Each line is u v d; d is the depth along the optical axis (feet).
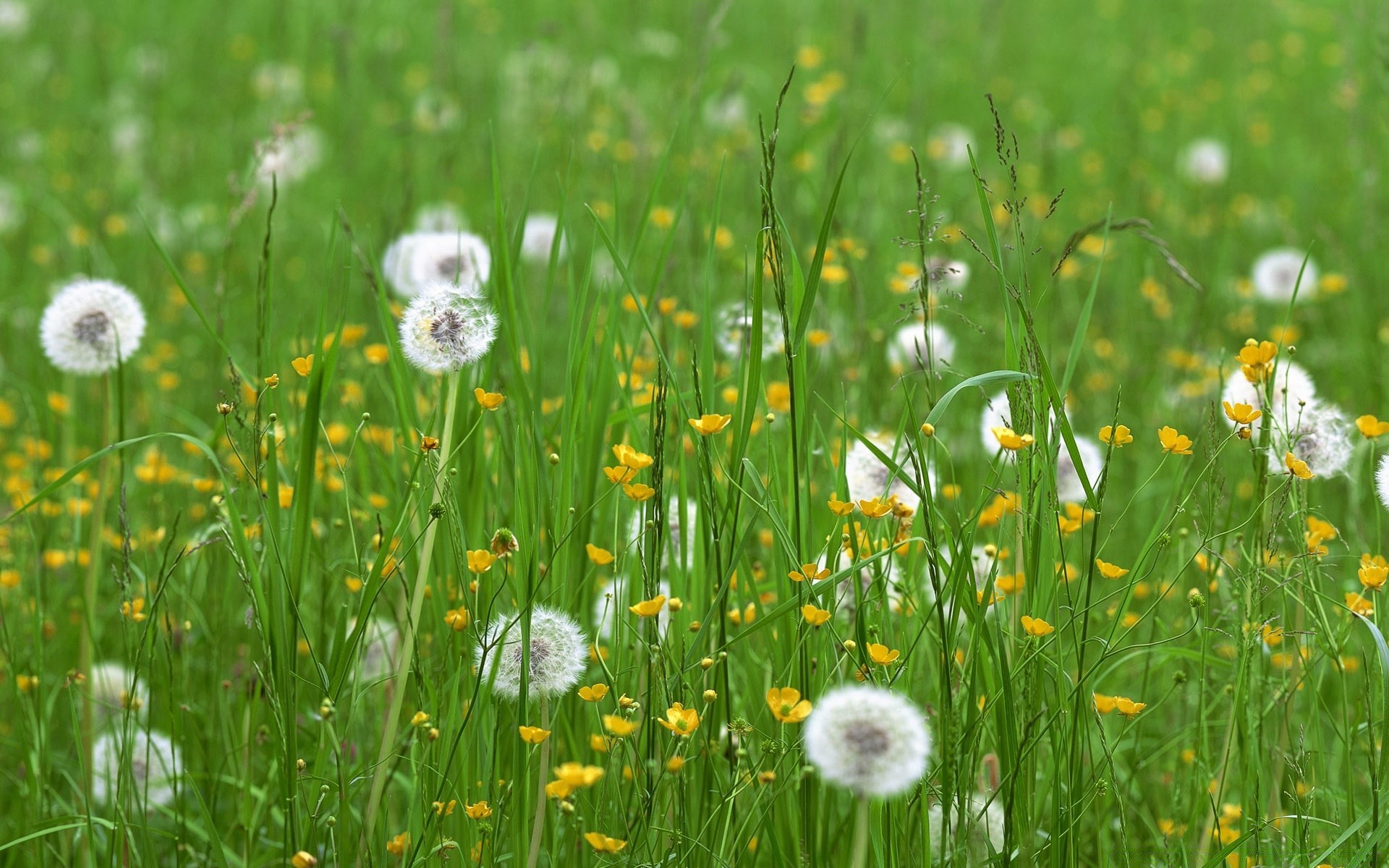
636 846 7.07
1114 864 7.36
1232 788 7.53
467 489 7.41
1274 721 7.55
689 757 7.19
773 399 7.75
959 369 8.65
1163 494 8.45
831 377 8.16
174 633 7.79
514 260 7.44
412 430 7.54
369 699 7.60
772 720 7.27
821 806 7.29
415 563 7.42
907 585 7.29
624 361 7.59
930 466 7.68
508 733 7.24
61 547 8.13
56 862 7.47
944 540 7.54
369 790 7.37
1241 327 9.93
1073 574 7.65
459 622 7.23
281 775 7.18
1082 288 10.78
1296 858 7.07
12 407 9.13
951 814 7.18
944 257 9.41
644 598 7.16
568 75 13.03
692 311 8.13
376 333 8.57
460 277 7.64
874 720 6.81
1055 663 7.14
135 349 7.55
